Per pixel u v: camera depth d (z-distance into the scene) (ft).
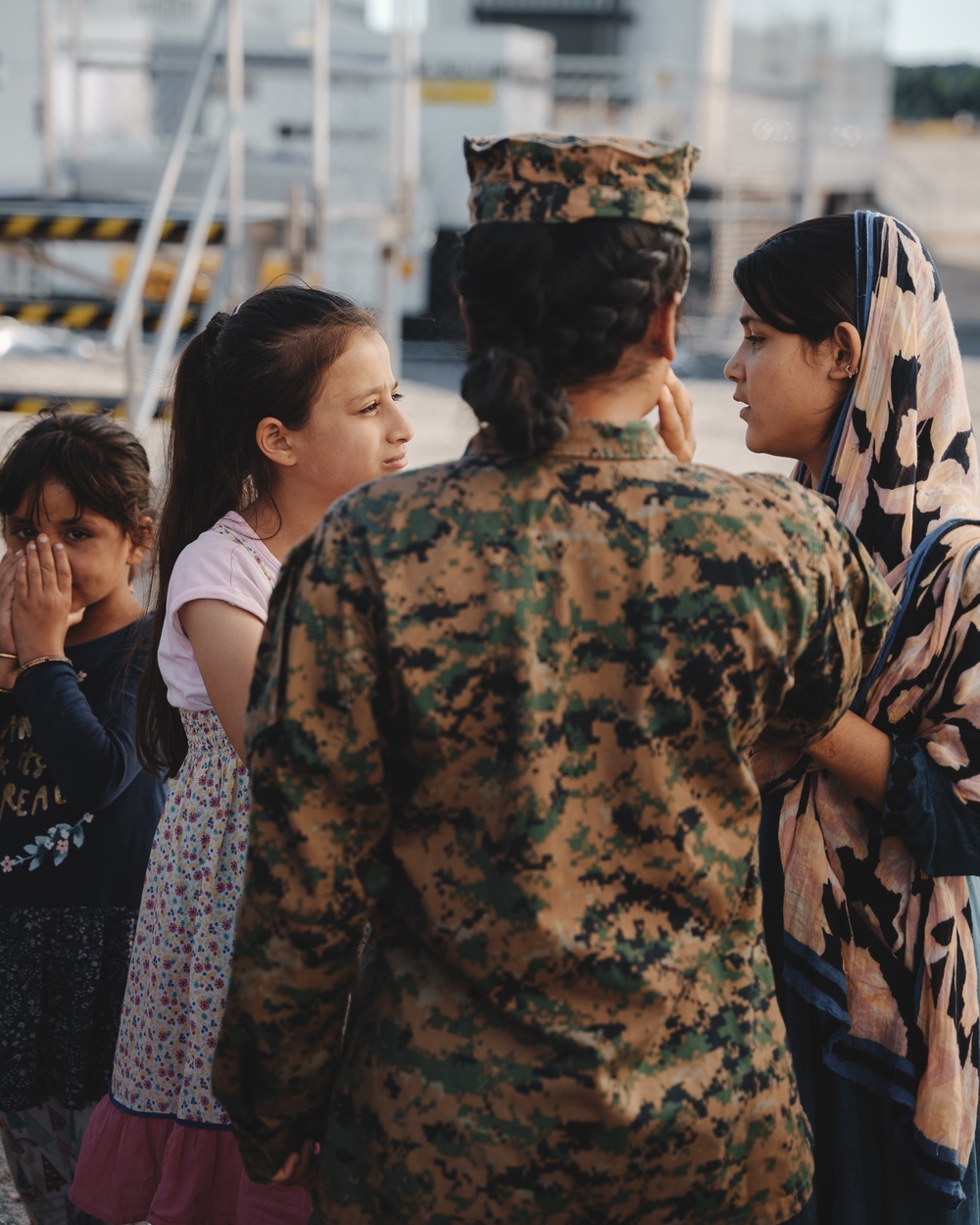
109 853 6.67
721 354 42.60
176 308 19.66
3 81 31.01
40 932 6.63
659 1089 4.08
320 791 4.05
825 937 5.49
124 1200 5.88
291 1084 4.35
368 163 37.19
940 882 5.45
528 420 3.90
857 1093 5.60
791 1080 4.42
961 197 107.34
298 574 4.14
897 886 5.48
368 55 37.22
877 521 5.52
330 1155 4.29
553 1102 3.99
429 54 40.78
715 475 4.26
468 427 4.50
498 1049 4.04
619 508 4.08
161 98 34.27
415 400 33.58
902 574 5.43
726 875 4.23
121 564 6.84
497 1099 4.00
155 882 5.86
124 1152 5.87
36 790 6.66
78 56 28.63
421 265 40.16
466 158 4.16
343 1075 4.36
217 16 20.92
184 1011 5.79
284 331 5.82
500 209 4.04
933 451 5.61
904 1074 5.47
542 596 4.00
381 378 5.95
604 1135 4.00
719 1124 4.14
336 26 37.24
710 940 4.24
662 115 43.68
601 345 4.01
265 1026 4.22
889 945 5.50
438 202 40.60
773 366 5.71
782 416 5.76
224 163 20.84
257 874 4.12
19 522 6.75
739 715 4.16
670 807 4.09
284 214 23.49
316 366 5.77
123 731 6.53
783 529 4.20
